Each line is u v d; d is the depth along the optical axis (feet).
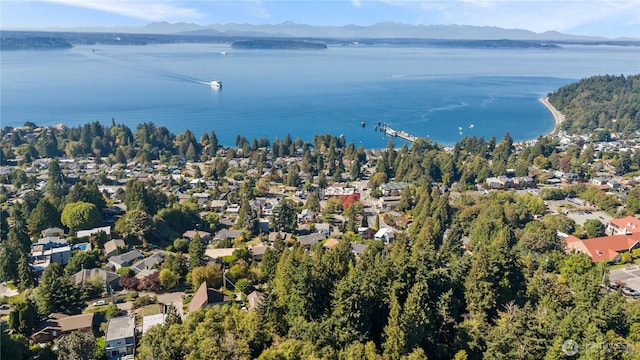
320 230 518.37
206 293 324.39
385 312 242.37
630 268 407.23
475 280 266.57
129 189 531.91
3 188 618.44
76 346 239.71
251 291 351.05
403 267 257.96
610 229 502.79
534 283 289.53
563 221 503.61
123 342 271.28
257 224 509.35
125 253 423.23
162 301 345.10
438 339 238.27
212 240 487.61
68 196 515.50
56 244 435.53
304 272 243.19
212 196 645.51
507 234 433.07
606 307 254.27
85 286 349.20
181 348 224.53
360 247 447.83
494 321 257.96
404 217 565.53
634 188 618.03
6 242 412.57
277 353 206.80
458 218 513.04
